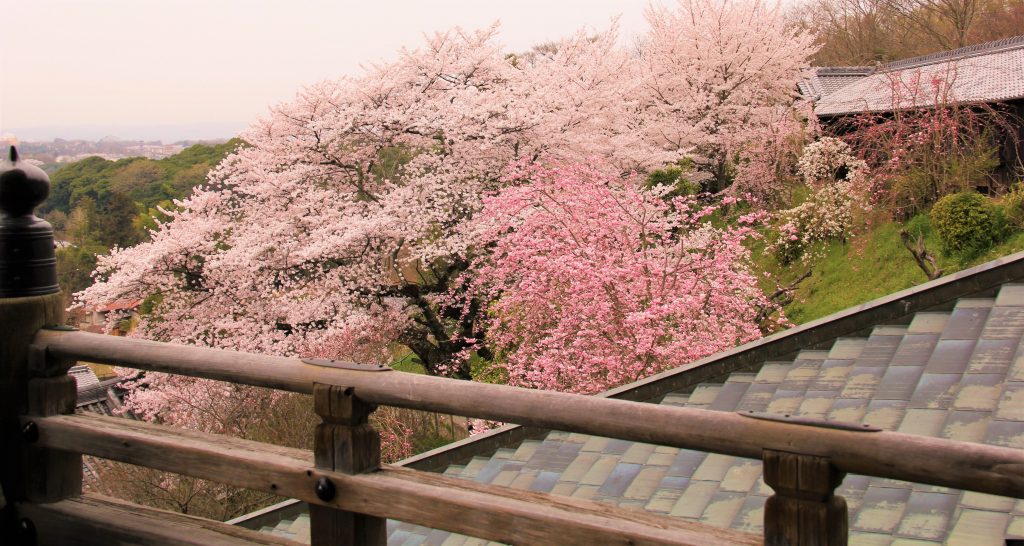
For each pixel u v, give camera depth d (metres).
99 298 12.23
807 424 1.45
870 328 3.85
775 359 4.06
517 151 14.25
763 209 16.06
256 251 12.30
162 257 12.44
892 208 12.34
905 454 1.35
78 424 2.32
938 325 3.60
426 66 14.32
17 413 2.41
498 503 1.73
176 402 12.07
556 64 15.77
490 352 13.45
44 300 2.44
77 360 2.39
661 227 10.40
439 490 1.81
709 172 18.95
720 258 9.69
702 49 18.34
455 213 13.47
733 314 9.68
